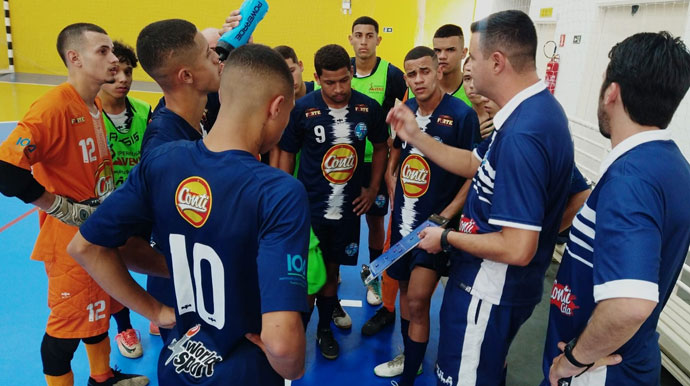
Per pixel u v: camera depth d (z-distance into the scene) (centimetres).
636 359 113
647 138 106
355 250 260
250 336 99
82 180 190
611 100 110
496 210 131
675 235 104
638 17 428
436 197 214
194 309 103
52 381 195
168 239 100
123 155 246
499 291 146
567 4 515
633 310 93
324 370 243
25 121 168
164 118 142
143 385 222
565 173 137
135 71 1095
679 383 230
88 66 183
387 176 267
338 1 796
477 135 214
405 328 239
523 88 135
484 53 136
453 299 158
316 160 245
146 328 270
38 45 1082
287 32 883
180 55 136
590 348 105
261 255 87
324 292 252
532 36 131
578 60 497
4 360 232
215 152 95
